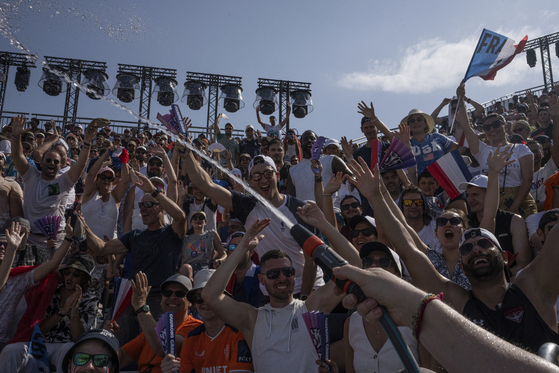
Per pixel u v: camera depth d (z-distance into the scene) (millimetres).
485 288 2730
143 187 5328
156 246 5242
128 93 20438
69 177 6465
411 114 6816
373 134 6621
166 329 3219
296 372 3189
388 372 2912
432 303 814
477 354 709
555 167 6172
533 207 5617
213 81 22703
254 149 13172
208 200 7090
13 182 6402
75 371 3455
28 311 4598
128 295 4070
